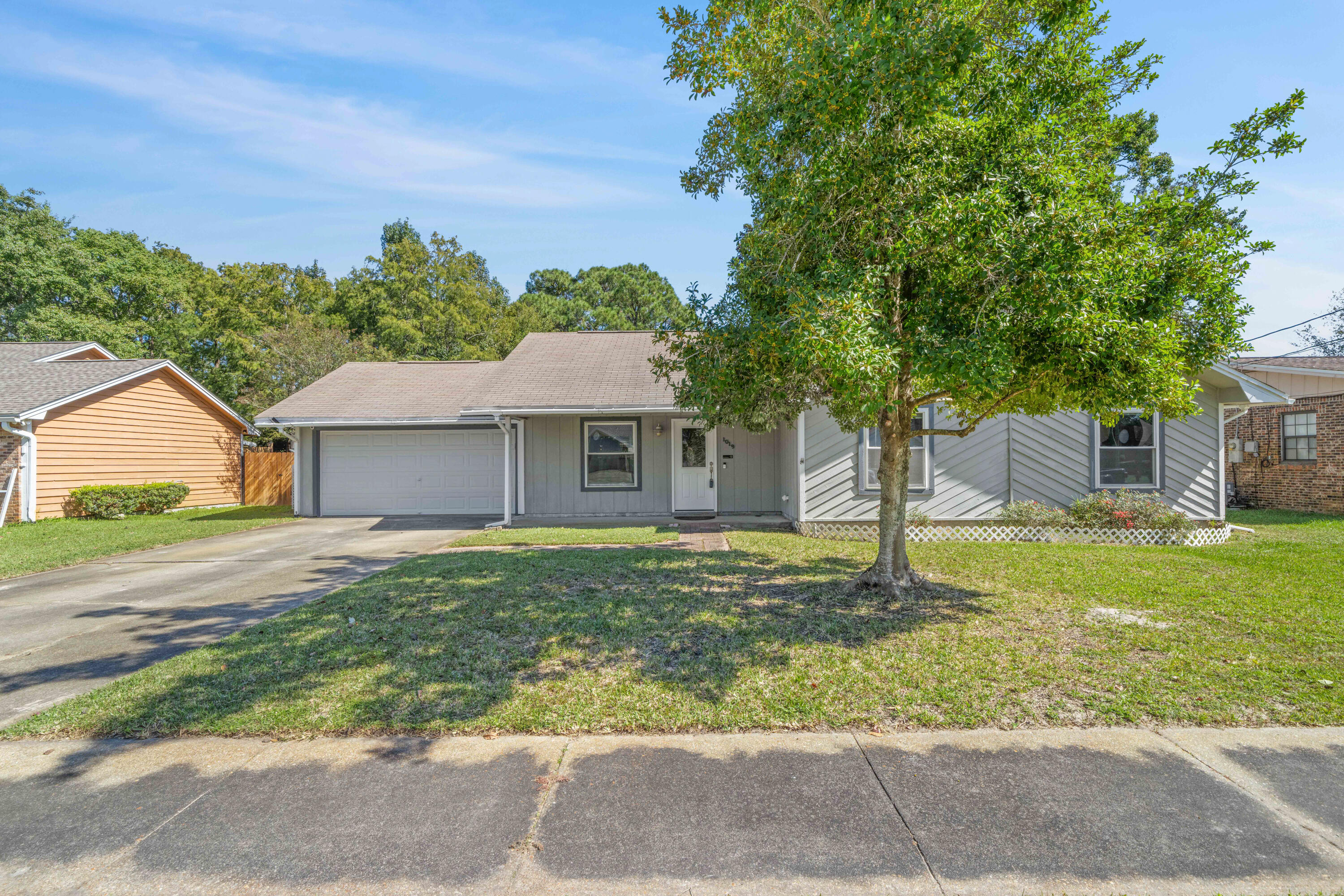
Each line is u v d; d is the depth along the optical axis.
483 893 2.62
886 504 7.12
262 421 16.05
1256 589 7.12
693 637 5.54
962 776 3.45
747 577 7.83
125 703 4.36
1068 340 4.79
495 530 12.51
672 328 6.58
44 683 4.96
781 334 5.30
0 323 25.41
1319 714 4.11
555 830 3.02
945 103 5.22
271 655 5.18
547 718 4.09
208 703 4.34
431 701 4.34
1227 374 11.33
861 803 3.21
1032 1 5.55
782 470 14.77
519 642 5.43
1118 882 2.64
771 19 5.73
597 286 45.25
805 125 5.46
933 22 5.23
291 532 13.58
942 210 5.03
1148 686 4.50
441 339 34.66
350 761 3.66
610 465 15.04
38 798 3.33
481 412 13.71
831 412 7.45
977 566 8.47
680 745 3.81
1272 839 2.92
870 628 5.76
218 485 20.84
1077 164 5.88
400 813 3.16
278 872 2.75
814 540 11.00
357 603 6.66
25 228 26.50
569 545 10.67
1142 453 11.72
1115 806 3.18
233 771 3.57
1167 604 6.50
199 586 8.26
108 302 28.62
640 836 2.97
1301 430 16.59
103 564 10.00
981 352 4.74
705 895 2.59
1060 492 11.67
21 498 15.09
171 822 3.11
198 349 33.69
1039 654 5.11
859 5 5.22
